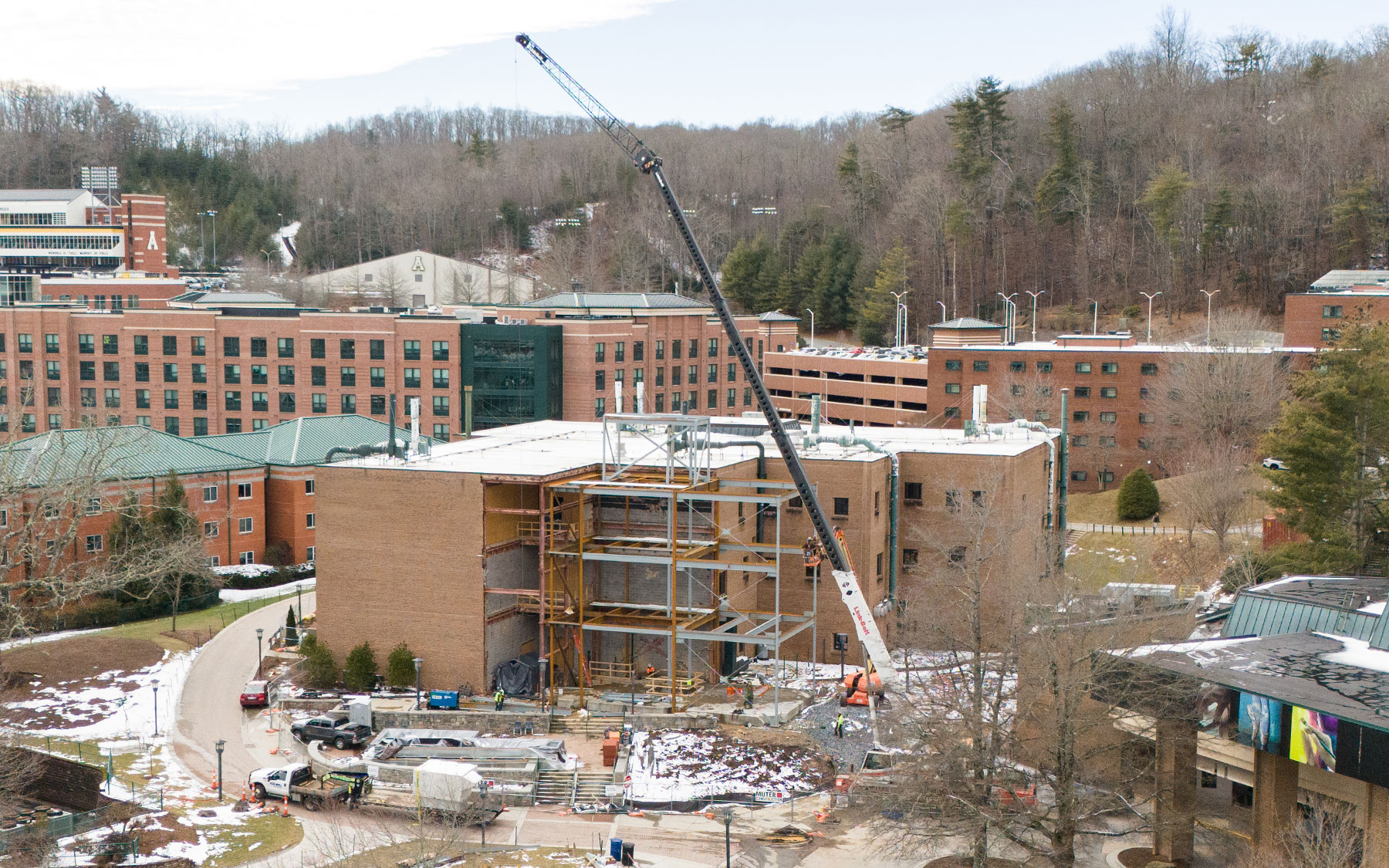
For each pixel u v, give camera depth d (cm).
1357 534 9288
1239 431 14138
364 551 8394
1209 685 5625
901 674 8194
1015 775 6091
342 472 8406
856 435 11000
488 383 15712
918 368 18212
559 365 15938
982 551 8419
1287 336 16600
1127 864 5978
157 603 10425
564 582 8350
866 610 7381
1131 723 6391
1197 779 6800
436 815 6525
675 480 8362
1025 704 5984
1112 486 15462
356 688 8319
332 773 6912
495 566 8300
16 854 5753
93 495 7600
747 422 10306
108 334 16575
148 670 8944
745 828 6506
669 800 6831
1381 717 5069
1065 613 6088
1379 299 16012
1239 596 7175
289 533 12638
